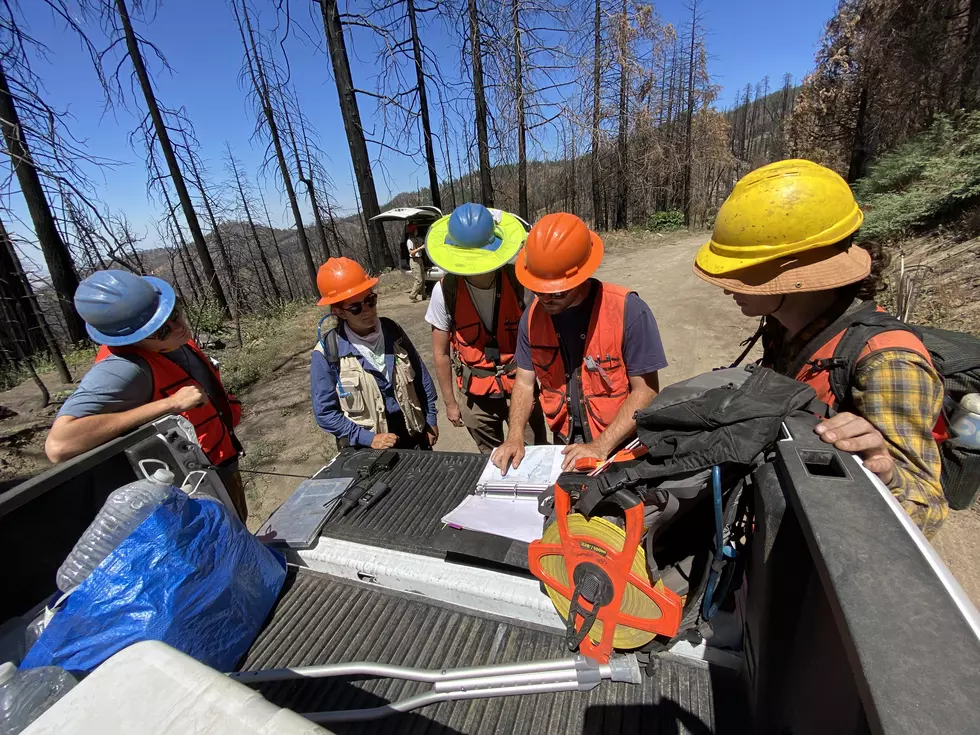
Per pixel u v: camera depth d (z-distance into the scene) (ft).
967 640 1.43
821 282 3.40
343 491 5.26
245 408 18.90
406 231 36.76
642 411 2.92
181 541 3.42
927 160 30.68
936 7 36.78
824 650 1.81
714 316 23.63
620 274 36.88
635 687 3.28
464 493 5.16
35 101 11.56
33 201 24.98
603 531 2.83
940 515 2.85
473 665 3.60
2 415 19.54
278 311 36.04
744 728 2.90
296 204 46.85
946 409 3.52
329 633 3.98
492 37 24.71
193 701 1.68
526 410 6.73
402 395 8.28
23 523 3.33
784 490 2.32
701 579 2.91
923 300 17.66
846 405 3.34
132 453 3.91
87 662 3.08
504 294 8.40
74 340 32.07
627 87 47.21
